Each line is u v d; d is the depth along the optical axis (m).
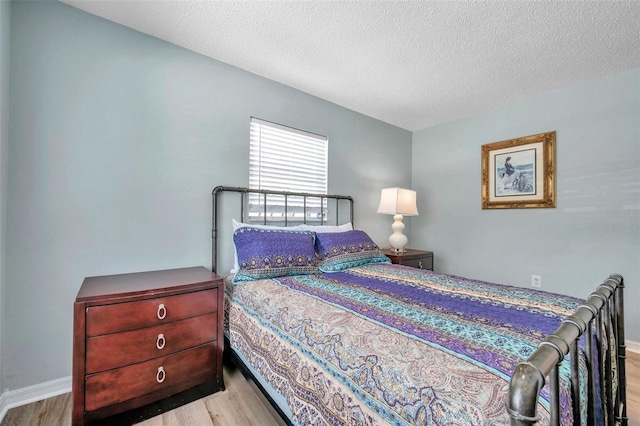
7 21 1.43
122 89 1.78
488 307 1.24
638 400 1.57
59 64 1.59
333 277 1.87
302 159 2.68
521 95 2.71
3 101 1.40
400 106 3.00
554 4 1.56
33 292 1.53
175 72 1.97
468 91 2.63
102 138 1.72
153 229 1.89
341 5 1.59
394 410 0.72
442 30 1.79
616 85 2.30
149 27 1.80
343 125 3.01
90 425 1.24
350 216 3.07
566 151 2.56
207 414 1.44
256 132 2.37
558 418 0.55
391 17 1.68
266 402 1.28
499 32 1.80
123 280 1.58
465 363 0.76
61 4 1.60
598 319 0.88
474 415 0.60
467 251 3.25
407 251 3.15
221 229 2.18
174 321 1.45
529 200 2.76
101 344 1.27
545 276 2.67
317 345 1.01
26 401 1.51
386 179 3.47
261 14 1.68
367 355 0.85
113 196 1.75
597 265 2.39
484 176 3.08
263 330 1.35
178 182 1.98
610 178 2.33
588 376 0.76
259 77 2.38
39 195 1.54
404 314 1.15
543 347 0.55
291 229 2.24
